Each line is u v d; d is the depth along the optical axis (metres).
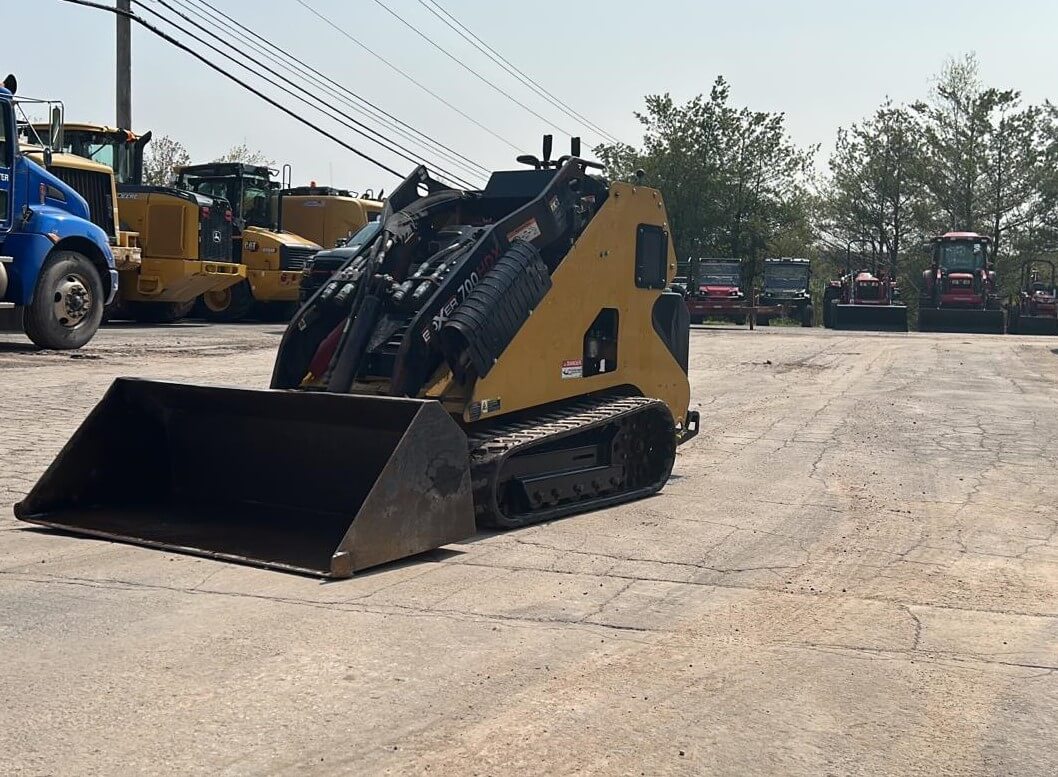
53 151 19.56
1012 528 8.20
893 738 4.29
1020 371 22.23
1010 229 71.00
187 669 4.78
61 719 4.23
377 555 6.37
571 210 8.77
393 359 7.79
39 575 6.18
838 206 73.75
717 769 3.98
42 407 12.25
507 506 7.89
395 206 8.53
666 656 5.14
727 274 49.47
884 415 15.02
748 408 15.67
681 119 67.00
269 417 7.53
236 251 30.50
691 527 7.97
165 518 7.44
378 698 4.53
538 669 4.91
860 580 6.63
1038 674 5.02
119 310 26.91
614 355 9.16
